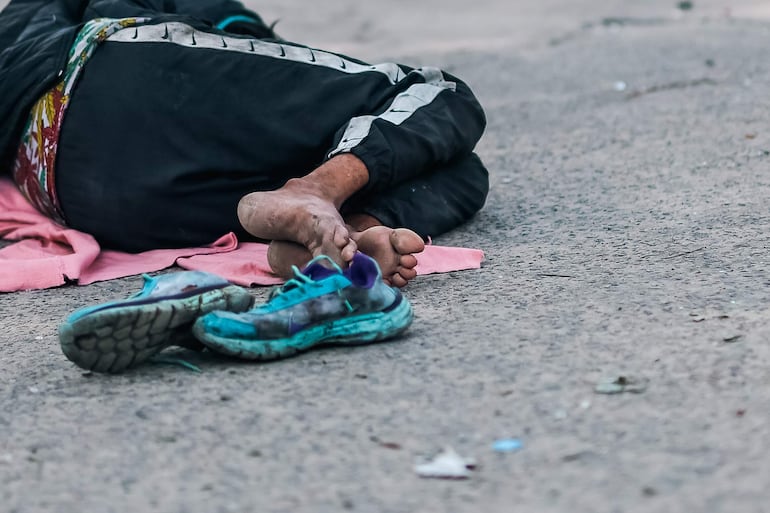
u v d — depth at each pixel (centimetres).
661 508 510
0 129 1098
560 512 512
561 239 1009
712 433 577
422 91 1037
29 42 1107
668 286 823
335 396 659
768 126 1417
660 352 687
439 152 1009
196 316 701
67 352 679
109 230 1045
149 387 691
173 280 707
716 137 1384
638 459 555
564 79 1922
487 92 1875
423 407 634
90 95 1025
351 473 563
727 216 1024
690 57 2009
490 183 1280
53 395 691
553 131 1534
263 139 1004
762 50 2025
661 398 622
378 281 748
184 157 1006
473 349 720
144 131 1009
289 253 881
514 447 577
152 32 1035
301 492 546
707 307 765
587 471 548
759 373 643
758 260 874
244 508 534
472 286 874
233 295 716
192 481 565
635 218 1059
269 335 714
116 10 1130
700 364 662
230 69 1014
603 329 737
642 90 1753
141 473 577
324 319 730
